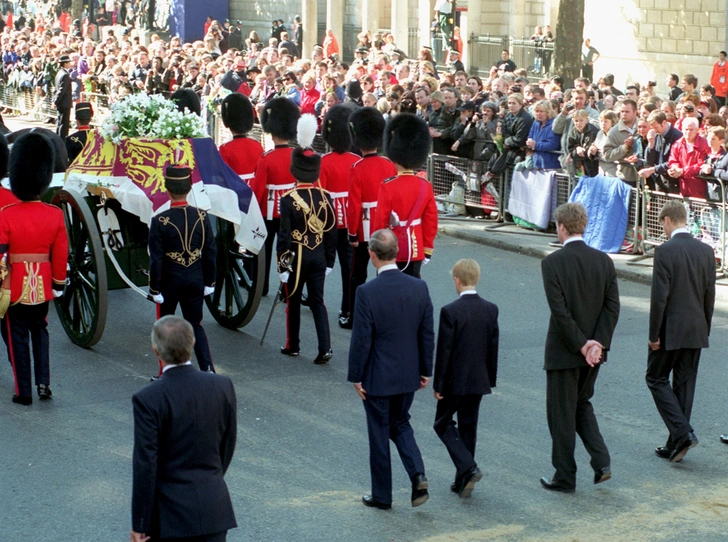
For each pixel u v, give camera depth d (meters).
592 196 27.52
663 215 15.54
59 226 17.30
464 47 65.81
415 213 19.48
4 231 16.83
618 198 27.05
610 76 40.38
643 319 22.41
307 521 13.44
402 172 19.70
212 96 44.16
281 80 40.75
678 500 14.12
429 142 19.67
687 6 51.97
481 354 13.86
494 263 27.30
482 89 37.25
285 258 19.25
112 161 19.61
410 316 13.66
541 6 64.00
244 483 14.55
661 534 13.15
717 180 24.80
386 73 37.97
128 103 19.84
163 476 10.35
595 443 14.26
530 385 18.53
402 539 12.98
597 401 17.72
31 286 17.05
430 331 13.81
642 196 26.55
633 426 16.69
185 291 17.98
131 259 21.27
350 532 13.16
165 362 10.52
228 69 46.19
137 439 10.20
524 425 16.72
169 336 10.44
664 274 15.00
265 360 19.92
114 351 20.23
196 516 10.30
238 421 16.80
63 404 17.45
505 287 24.98
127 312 22.84
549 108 29.19
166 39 82.56
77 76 55.66
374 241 13.72
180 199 17.94
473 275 13.89
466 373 13.79
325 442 15.99
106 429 16.41
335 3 71.94
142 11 84.81
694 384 15.62
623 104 26.77
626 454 15.64
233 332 21.67
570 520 13.54
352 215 20.86
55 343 20.69
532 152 29.62
